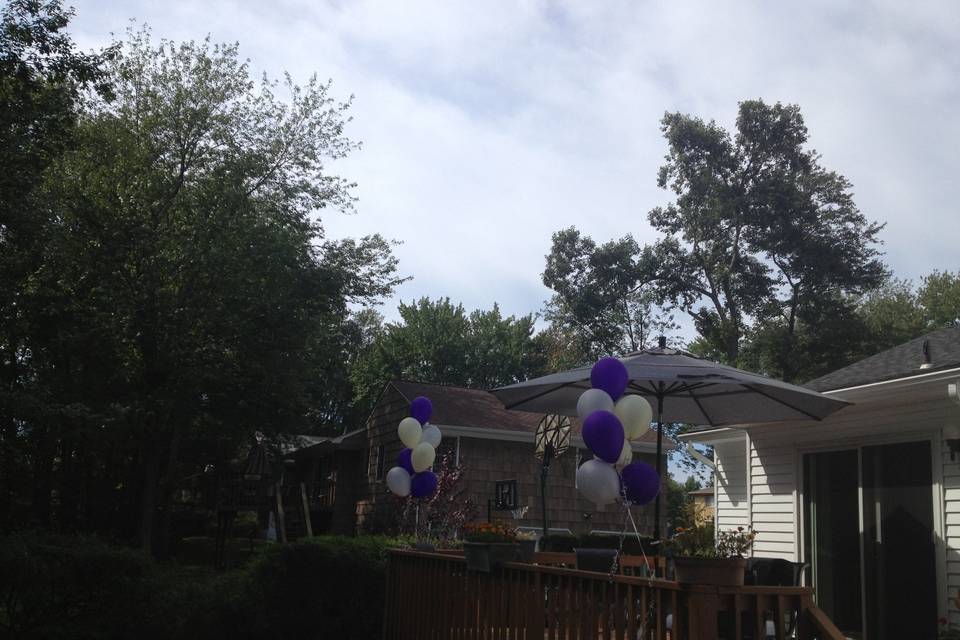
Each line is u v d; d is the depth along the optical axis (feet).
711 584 14.83
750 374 22.91
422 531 45.47
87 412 43.60
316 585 29.60
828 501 29.86
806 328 105.81
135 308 54.49
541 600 19.57
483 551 21.81
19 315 50.34
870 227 107.45
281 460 69.31
